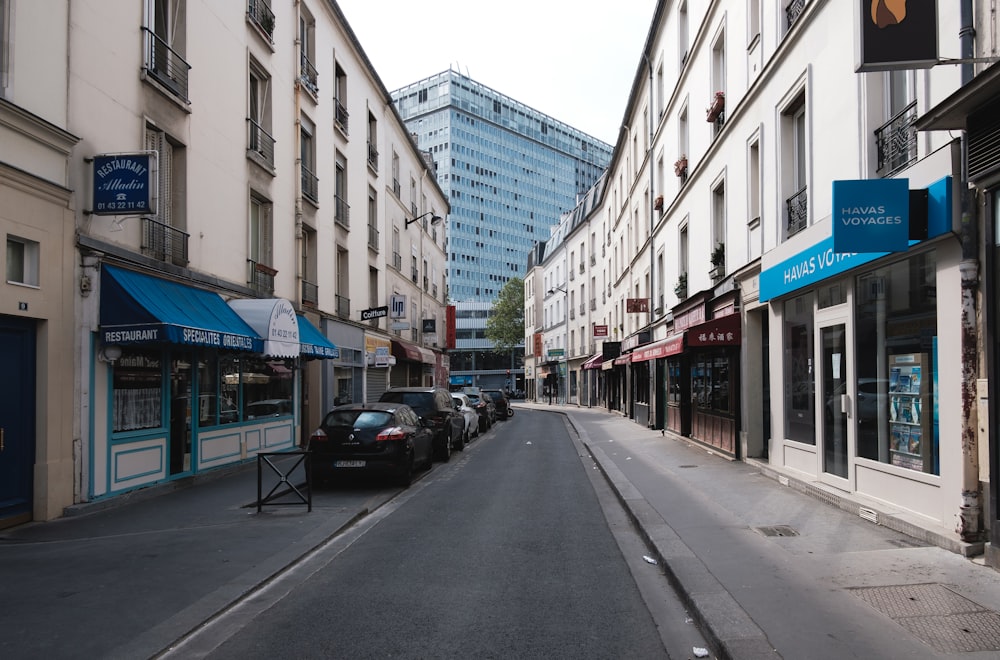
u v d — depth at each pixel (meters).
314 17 17.69
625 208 29.58
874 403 7.15
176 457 10.50
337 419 10.91
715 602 4.62
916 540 5.98
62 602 4.91
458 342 98.56
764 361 11.68
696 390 15.75
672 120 19.05
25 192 7.38
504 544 6.94
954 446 5.61
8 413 7.32
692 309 15.38
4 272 7.09
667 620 4.63
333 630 4.48
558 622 4.60
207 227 11.80
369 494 10.11
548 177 131.12
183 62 10.94
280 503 8.64
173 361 10.40
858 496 7.42
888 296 6.84
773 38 10.26
